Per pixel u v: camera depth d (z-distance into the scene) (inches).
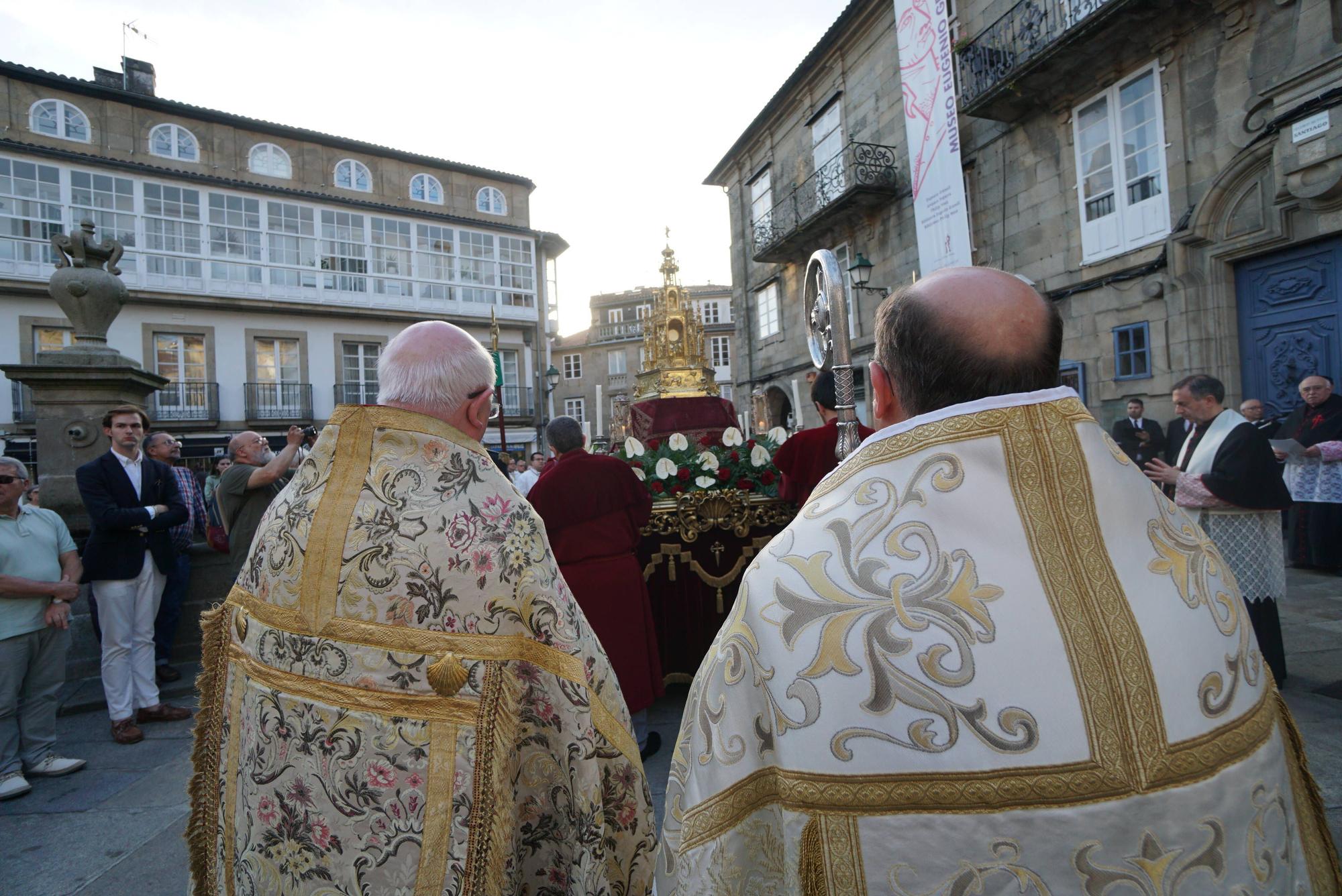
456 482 46.1
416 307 879.7
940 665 23.6
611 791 49.1
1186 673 24.0
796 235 528.1
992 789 22.5
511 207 966.4
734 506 139.3
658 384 201.2
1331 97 227.8
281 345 808.9
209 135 784.3
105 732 141.8
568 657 45.3
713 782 27.2
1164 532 26.8
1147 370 302.2
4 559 116.3
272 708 44.3
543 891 46.9
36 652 120.5
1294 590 196.4
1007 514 25.2
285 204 809.5
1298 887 24.5
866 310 483.8
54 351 185.9
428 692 42.4
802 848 24.2
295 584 44.7
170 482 152.7
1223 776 23.3
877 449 28.8
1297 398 252.7
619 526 114.0
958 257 244.2
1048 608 23.8
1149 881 21.8
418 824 41.2
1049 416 26.6
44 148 682.2
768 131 605.3
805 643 25.6
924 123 254.7
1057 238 345.7
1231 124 266.1
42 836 101.1
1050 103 344.2
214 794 48.8
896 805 23.1
